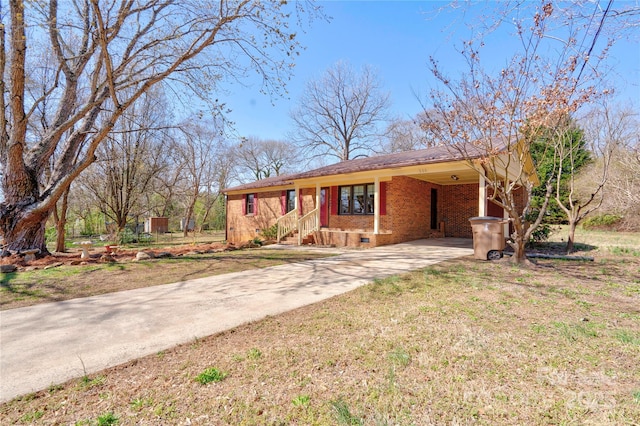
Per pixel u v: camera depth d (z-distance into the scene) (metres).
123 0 8.27
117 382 2.55
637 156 11.88
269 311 4.33
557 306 4.25
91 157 8.78
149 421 2.05
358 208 13.48
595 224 17.05
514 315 3.92
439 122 7.72
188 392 2.38
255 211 19.22
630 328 3.46
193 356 3.00
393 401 2.21
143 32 9.26
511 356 2.85
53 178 9.92
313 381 2.49
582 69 5.75
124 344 3.29
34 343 3.32
